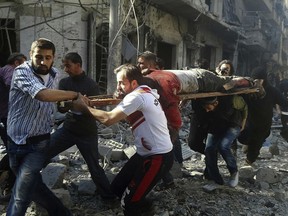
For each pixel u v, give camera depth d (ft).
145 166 9.30
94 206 12.24
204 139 15.29
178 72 11.20
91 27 30.94
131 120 9.50
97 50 32.27
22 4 29.81
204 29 50.83
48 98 8.61
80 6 30.37
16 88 9.07
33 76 8.90
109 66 23.94
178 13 41.83
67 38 30.42
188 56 48.55
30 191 8.99
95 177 11.94
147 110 9.15
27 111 9.08
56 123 13.01
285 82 38.17
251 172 15.65
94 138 11.83
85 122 11.44
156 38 38.32
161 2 36.35
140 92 9.16
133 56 30.91
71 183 13.94
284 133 20.13
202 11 41.11
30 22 30.01
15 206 8.84
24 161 9.16
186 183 14.89
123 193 9.71
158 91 10.18
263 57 86.79
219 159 19.25
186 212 12.12
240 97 14.35
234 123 14.25
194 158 19.53
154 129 9.29
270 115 16.62
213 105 13.08
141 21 34.53
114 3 23.75
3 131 13.78
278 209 13.19
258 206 13.29
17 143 9.14
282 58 111.34
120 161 17.48
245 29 66.59
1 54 31.19
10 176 12.08
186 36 45.21
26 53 30.30
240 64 74.84
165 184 13.58
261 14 77.05
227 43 61.57
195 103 14.14
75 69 11.42
